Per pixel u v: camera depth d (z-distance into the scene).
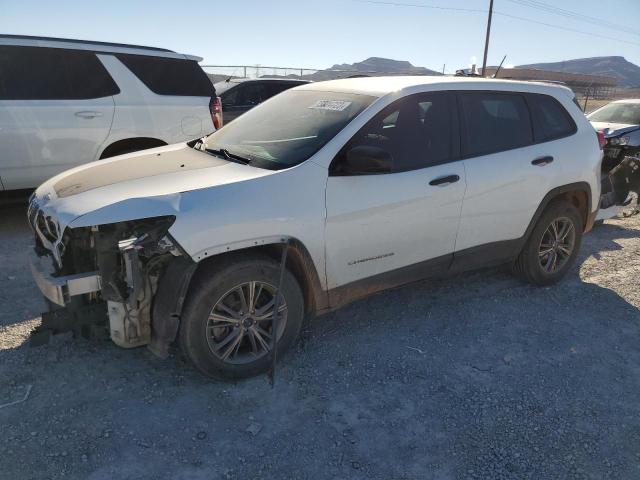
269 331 3.35
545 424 3.03
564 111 4.83
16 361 3.35
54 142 5.85
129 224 2.94
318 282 3.45
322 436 2.85
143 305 3.02
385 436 2.88
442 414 3.07
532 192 4.43
